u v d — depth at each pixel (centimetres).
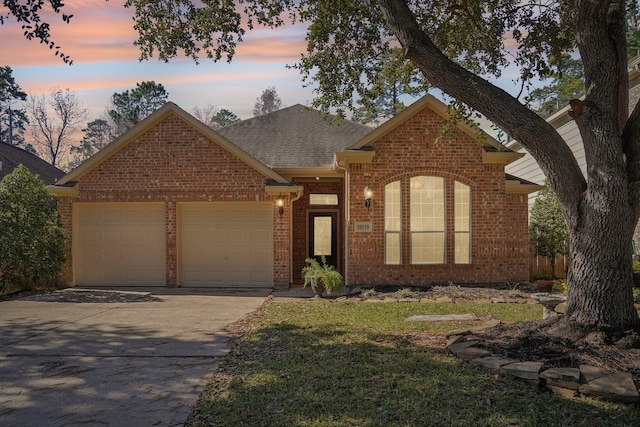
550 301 827
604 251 650
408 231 1426
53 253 1405
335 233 1752
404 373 596
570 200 689
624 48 684
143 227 1529
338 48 1105
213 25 1028
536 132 696
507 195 1491
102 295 1346
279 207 1488
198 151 1500
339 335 811
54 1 802
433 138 1432
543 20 995
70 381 595
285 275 1491
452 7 997
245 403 512
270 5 1036
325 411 487
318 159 1639
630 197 652
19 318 1009
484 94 722
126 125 4116
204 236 1525
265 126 1884
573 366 573
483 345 677
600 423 455
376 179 1425
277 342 770
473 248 1437
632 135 663
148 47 1041
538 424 455
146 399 533
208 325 931
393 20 775
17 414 495
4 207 1358
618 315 644
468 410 486
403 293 1263
